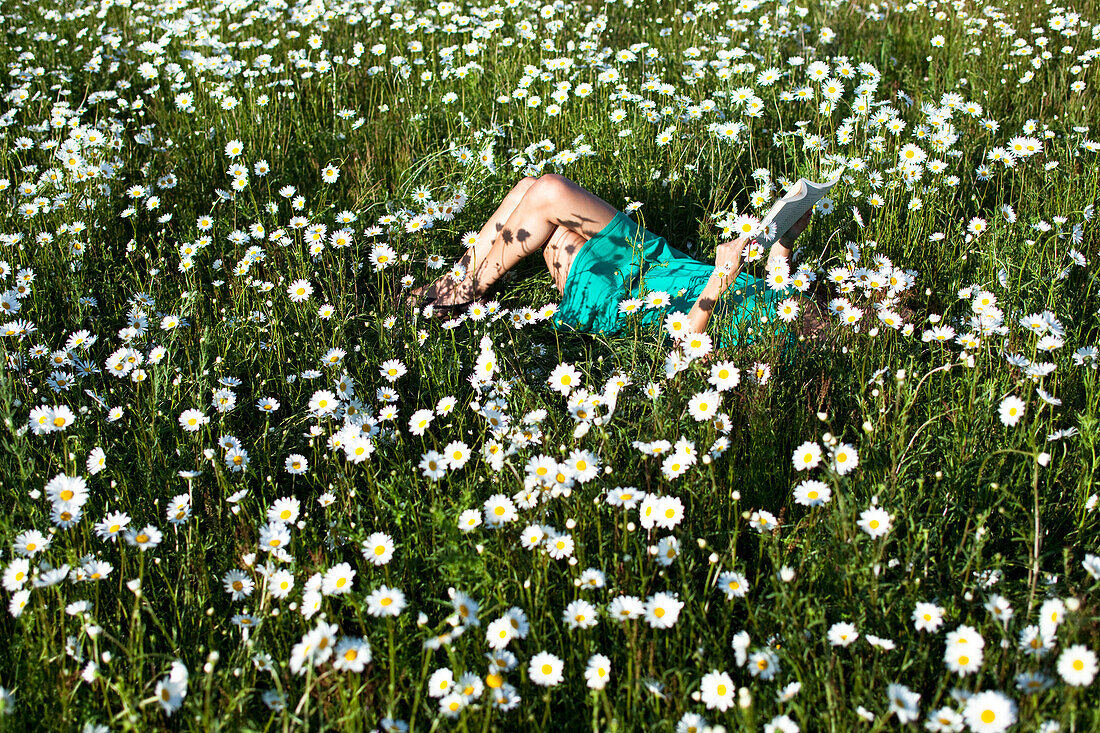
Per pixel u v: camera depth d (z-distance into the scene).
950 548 2.24
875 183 3.71
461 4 6.23
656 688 1.77
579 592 2.06
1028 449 2.37
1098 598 1.97
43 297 3.32
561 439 2.55
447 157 4.27
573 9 6.14
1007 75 5.21
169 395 2.78
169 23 5.71
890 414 2.56
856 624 1.95
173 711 1.89
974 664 1.73
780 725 1.66
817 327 3.04
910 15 6.18
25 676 1.95
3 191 3.99
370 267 3.70
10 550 2.15
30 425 2.47
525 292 3.57
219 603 2.19
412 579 2.20
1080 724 1.64
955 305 3.20
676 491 2.29
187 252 3.53
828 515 2.20
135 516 2.39
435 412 2.84
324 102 5.06
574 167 4.13
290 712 1.82
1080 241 3.27
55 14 5.83
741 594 1.95
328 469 2.60
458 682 1.72
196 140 4.53
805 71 5.16
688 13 5.98
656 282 3.32
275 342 3.12
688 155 4.19
